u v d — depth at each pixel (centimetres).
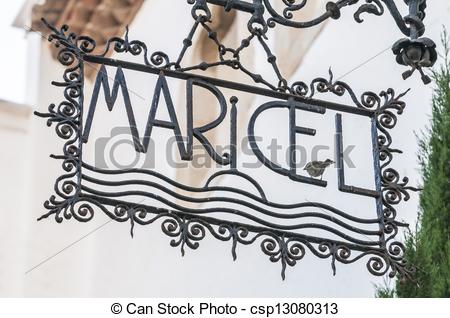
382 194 552
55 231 1340
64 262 1316
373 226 780
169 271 1049
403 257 552
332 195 831
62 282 1316
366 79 818
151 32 1192
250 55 1013
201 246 995
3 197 1355
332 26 878
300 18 936
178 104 1065
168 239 1061
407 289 592
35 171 1360
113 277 1170
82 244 1317
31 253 1326
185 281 1016
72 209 494
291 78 926
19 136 1375
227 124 1025
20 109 1368
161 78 530
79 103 518
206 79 537
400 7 791
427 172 620
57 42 530
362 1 834
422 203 611
